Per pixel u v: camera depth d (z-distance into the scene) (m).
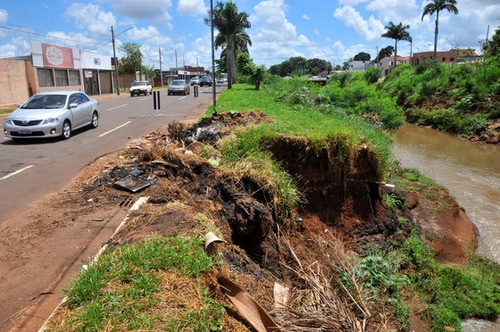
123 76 58.97
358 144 9.04
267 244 6.68
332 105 18.56
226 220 6.46
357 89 19.78
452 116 27.53
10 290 4.34
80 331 3.13
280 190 7.60
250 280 4.88
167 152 8.07
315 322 4.16
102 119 18.70
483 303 7.13
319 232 8.11
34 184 8.20
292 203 7.75
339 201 8.87
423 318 6.55
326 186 8.79
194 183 7.21
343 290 5.51
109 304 3.39
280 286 4.77
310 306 4.51
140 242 4.50
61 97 13.98
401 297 6.73
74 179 8.51
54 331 3.16
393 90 41.25
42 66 32.72
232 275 4.49
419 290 7.15
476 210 12.27
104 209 6.47
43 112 12.91
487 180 15.41
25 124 12.46
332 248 6.63
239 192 7.07
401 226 9.21
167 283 3.74
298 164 8.79
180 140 11.04
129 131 15.01
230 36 43.94
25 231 5.76
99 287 3.61
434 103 32.06
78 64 39.22
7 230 5.82
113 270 3.84
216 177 7.34
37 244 5.36
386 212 9.23
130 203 6.64
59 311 3.47
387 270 6.97
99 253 4.53
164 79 83.06
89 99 15.74
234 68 58.81
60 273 4.66
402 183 12.46
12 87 29.11
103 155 10.84
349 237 8.54
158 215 5.57
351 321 4.31
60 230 5.76
